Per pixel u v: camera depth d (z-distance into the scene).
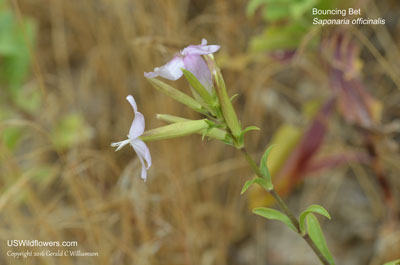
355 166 0.54
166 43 0.42
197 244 0.50
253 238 0.56
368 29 0.55
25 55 0.56
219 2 0.56
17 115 0.57
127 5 0.57
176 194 0.48
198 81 0.33
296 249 0.54
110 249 0.45
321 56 0.45
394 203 0.46
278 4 0.45
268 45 0.46
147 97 0.56
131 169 0.43
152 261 0.46
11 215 0.46
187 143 0.54
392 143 0.45
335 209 0.55
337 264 0.52
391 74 0.45
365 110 0.44
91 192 0.49
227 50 0.56
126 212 0.44
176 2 0.56
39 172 0.55
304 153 0.45
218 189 0.57
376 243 0.50
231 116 0.33
